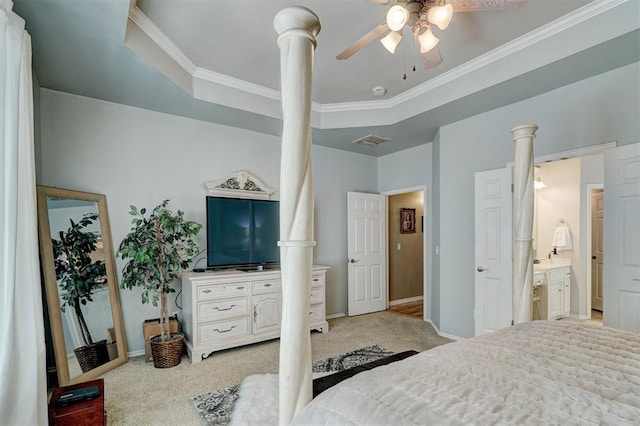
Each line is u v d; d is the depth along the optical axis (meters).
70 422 1.84
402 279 6.06
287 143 1.14
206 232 3.77
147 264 3.05
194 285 3.24
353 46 2.21
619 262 2.55
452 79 3.28
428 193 4.82
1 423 1.47
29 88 1.81
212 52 2.93
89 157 3.20
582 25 2.39
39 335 1.75
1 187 1.51
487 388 1.02
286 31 1.15
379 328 4.35
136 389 2.61
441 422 0.85
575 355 1.30
